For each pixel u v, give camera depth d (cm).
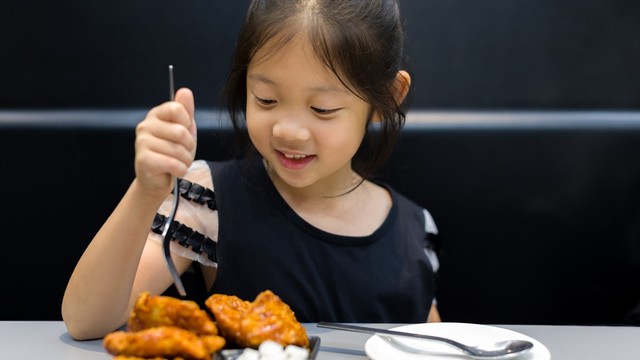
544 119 112
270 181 93
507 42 112
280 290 89
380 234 95
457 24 111
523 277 113
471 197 112
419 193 112
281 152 78
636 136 111
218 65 110
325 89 74
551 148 112
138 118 108
